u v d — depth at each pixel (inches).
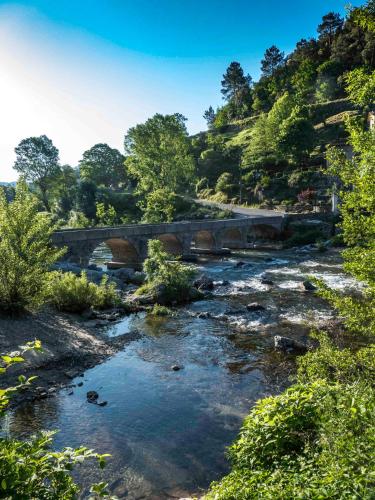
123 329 920.9
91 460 434.6
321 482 211.3
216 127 6063.0
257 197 3572.8
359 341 775.7
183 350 785.6
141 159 3553.2
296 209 3078.2
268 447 283.4
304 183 3351.4
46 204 3836.1
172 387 621.6
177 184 4089.6
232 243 2603.3
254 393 600.1
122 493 384.5
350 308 333.4
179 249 2144.4
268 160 3806.6
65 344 762.8
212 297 1245.7
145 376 662.5
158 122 3553.2
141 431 495.2
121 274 1470.2
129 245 1845.5
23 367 648.4
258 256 2164.1
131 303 1107.9
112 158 5137.8
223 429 501.0
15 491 170.4
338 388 310.2
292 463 262.8
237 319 998.4
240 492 236.5
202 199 4097.0
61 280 1012.5
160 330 914.7
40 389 589.3
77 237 1535.4
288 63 5944.9
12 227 805.9
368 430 232.1
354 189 328.5
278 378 651.5
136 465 426.9
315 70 5157.5
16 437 467.5
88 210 3427.7
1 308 813.9
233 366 705.0
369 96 303.9
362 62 4670.3
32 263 819.4
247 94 6328.7
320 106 4443.9
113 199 3612.2
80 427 500.4
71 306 973.8
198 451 454.6
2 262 802.2
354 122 314.2
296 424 292.2
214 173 4407.0
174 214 3331.7
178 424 513.3
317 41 5733.3
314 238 2498.8
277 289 1334.9
